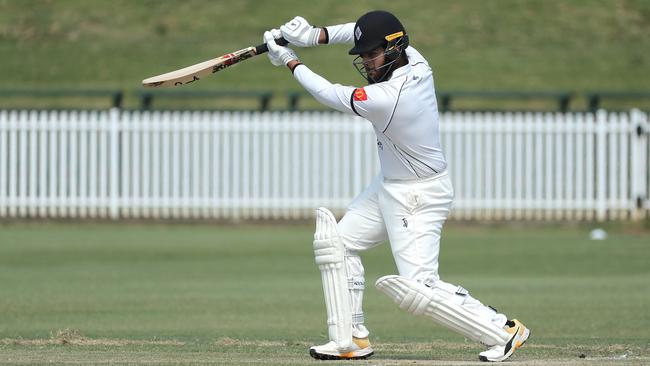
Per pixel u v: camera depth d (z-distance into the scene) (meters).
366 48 22.20
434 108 22.70
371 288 41.03
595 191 64.25
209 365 21.91
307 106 73.56
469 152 62.84
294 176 63.12
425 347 26.47
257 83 77.50
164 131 63.06
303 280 42.38
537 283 41.50
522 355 24.47
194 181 63.47
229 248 53.19
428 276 22.66
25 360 22.83
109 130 63.34
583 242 56.00
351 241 23.41
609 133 63.38
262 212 64.06
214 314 33.59
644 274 44.34
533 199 63.41
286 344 26.73
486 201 63.06
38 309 34.50
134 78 77.38
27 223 63.56
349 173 62.91
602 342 27.50
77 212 64.06
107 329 30.19
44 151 63.22
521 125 62.84
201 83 77.12
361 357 23.42
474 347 26.44
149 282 41.62
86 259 48.81
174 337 28.36
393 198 22.75
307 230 61.88
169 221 64.06
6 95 73.38
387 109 22.03
